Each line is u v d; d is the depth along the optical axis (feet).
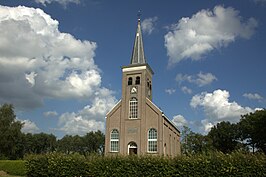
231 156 89.40
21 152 345.31
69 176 110.11
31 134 392.47
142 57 176.86
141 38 182.70
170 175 95.20
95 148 420.77
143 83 163.02
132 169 101.14
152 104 157.17
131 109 162.30
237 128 292.20
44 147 406.41
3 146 234.79
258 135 233.14
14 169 148.36
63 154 118.32
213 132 306.55
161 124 152.05
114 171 103.76
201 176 90.63
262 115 224.74
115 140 160.35
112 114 165.07
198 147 284.41
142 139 152.76
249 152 92.99
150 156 102.63
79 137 438.40
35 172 117.50
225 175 87.25
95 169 107.04
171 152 175.42
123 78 168.35
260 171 83.46
